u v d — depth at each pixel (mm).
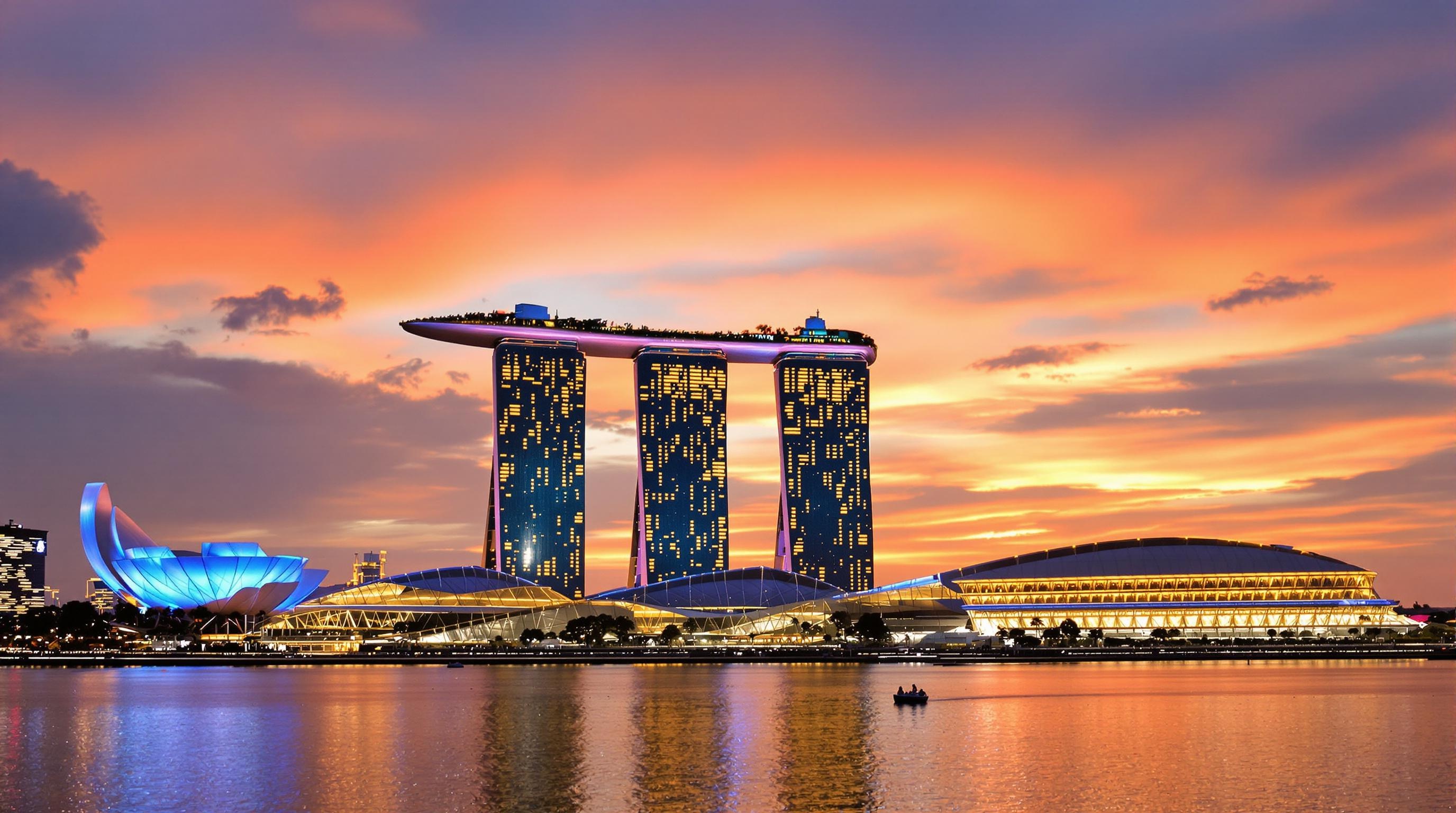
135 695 181875
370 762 110250
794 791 94688
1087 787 96250
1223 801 90875
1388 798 91875
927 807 89000
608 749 116875
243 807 90375
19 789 98250
